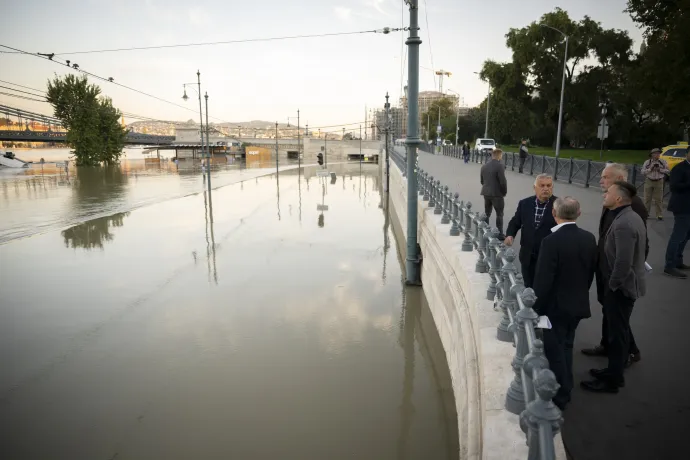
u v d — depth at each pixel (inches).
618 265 158.7
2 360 395.2
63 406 326.6
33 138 3789.4
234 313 500.4
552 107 2043.6
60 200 1428.4
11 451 277.3
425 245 517.7
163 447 279.3
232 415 312.5
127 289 582.9
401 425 295.9
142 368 380.5
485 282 251.1
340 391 340.2
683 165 280.5
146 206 1295.5
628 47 1900.8
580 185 732.7
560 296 156.3
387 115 1433.3
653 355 196.5
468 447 184.2
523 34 1983.3
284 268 673.6
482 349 182.1
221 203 1363.2
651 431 150.8
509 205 555.5
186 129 4805.6
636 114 2076.8
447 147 2050.9
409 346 413.4
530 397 117.6
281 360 389.1
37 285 598.9
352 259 724.0
